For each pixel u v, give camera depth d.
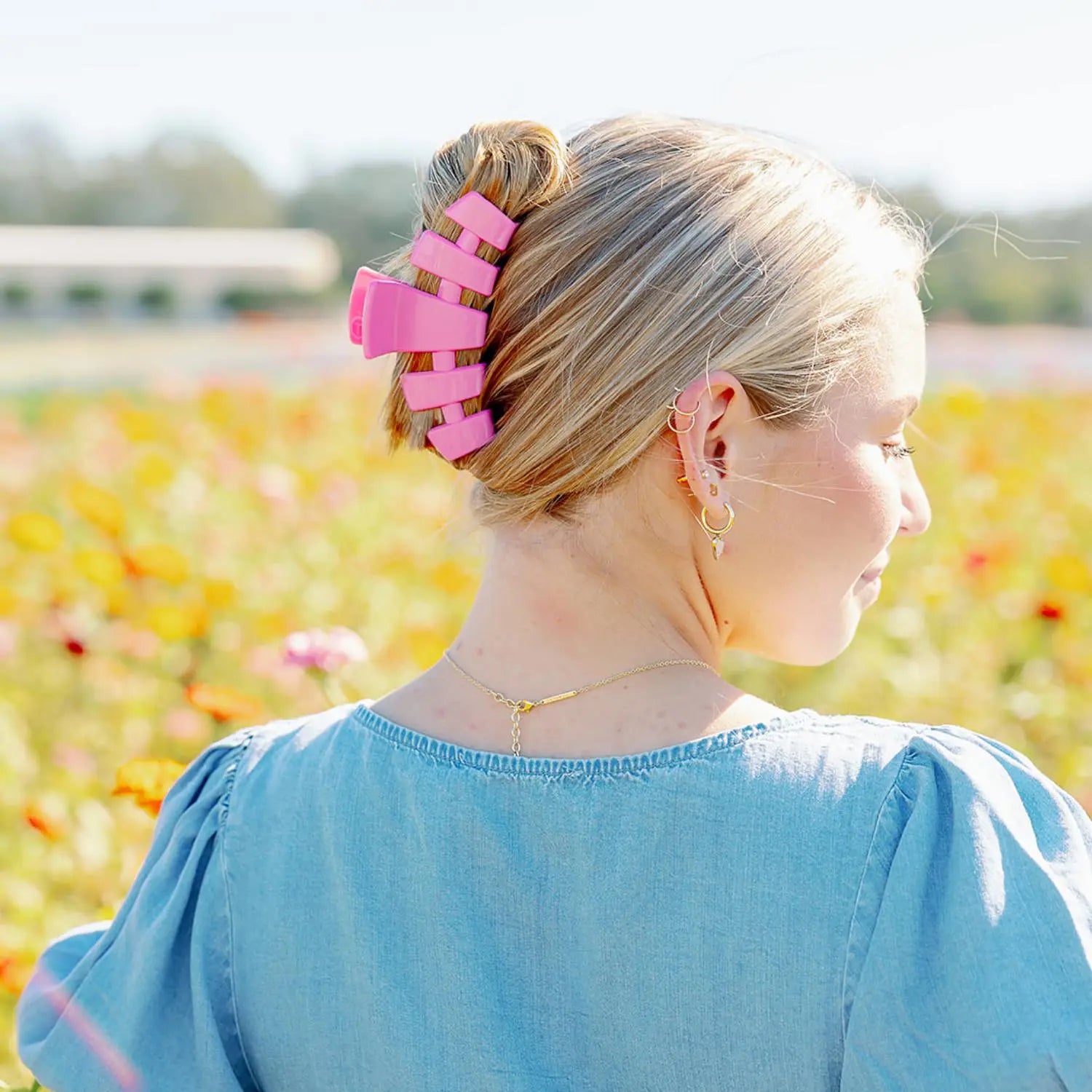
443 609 4.79
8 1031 2.15
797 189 0.99
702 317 0.95
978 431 8.02
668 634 1.02
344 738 1.09
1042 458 7.54
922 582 4.86
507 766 0.99
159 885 1.14
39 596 4.66
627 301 0.96
